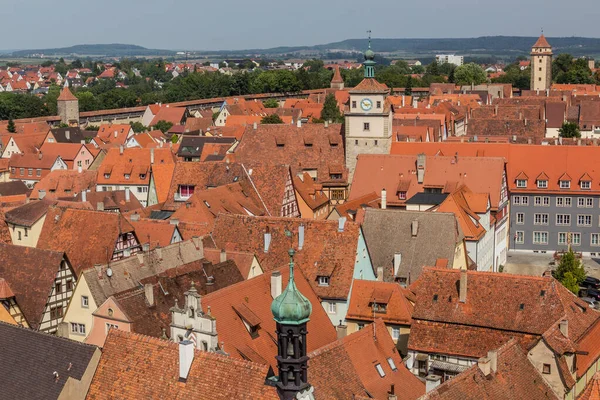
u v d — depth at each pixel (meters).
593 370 81.62
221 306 78.88
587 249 167.38
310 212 164.00
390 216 117.44
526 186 168.00
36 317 99.19
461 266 121.62
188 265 95.00
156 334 84.19
